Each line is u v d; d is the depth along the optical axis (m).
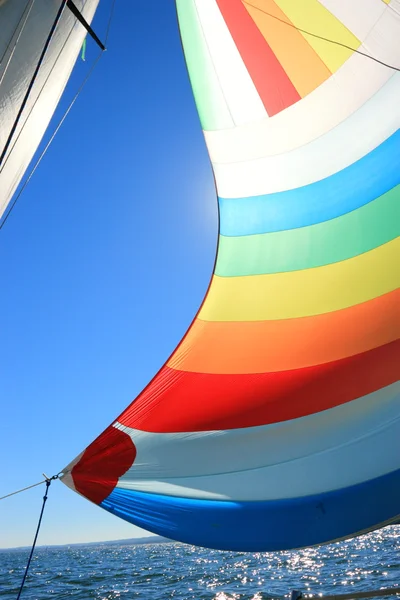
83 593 19.38
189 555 54.94
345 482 4.25
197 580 22.39
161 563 41.06
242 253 6.86
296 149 7.02
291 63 6.95
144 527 4.44
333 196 6.65
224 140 7.45
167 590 18.86
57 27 4.89
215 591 17.59
